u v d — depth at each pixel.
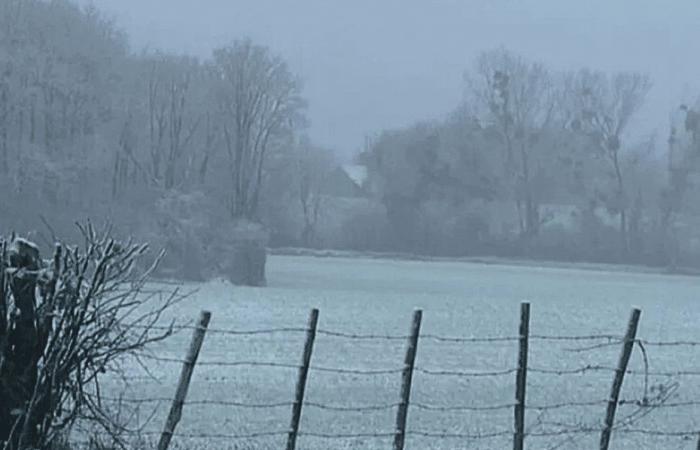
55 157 141.75
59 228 128.50
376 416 38.56
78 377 22.73
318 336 71.00
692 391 47.66
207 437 30.91
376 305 119.88
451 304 126.81
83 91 148.38
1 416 22.19
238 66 167.62
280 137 183.00
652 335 95.44
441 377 51.12
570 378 52.00
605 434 24.95
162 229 139.50
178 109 158.88
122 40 163.62
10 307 22.45
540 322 105.12
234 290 131.88
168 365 48.91
